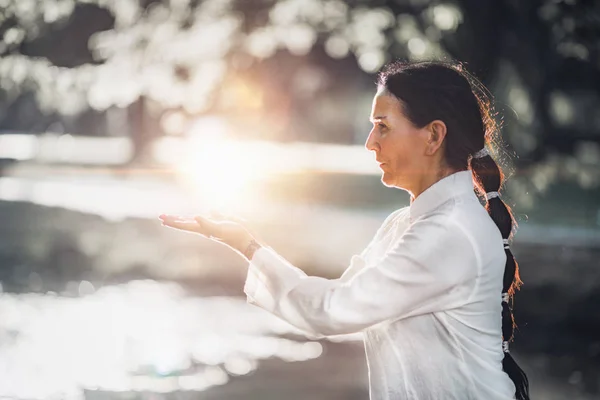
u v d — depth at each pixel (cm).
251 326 1226
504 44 2506
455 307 321
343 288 320
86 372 973
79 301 1369
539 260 1627
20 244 1839
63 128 4797
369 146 336
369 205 2669
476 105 336
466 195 328
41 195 2691
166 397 888
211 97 3023
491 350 325
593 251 1722
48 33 2778
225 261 1692
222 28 2881
